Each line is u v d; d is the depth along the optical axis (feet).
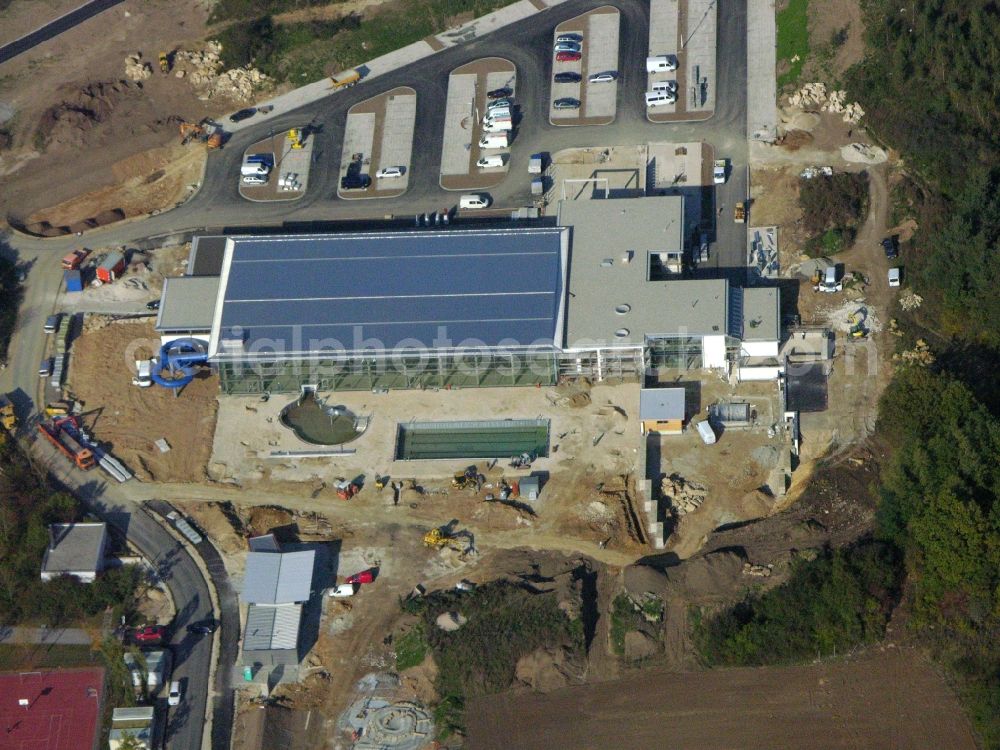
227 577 566.77
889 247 625.82
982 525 506.48
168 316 627.87
